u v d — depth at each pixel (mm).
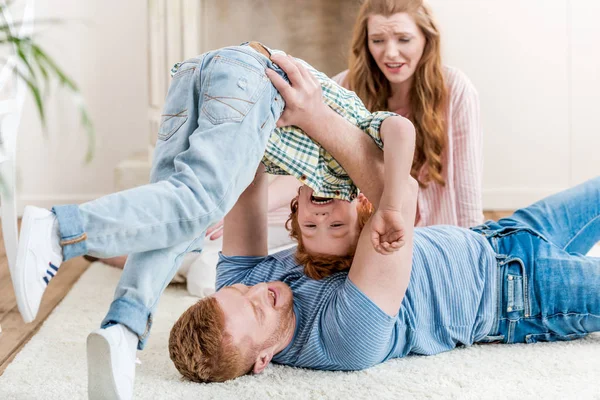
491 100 3859
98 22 3840
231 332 1553
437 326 1766
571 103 3863
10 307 2260
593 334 1926
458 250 1808
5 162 2002
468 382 1586
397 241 1489
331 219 1679
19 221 3672
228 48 1460
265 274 1768
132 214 1250
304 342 1663
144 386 1568
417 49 2451
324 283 1684
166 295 2377
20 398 1526
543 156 3896
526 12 3807
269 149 1514
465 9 3795
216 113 1372
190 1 3145
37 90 1223
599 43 3832
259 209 1797
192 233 1310
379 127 1539
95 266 2756
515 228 1867
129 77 3879
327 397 1518
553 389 1546
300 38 3596
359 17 2529
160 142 1454
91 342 1274
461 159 2561
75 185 3873
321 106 1507
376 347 1614
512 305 1802
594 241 2049
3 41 1262
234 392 1537
